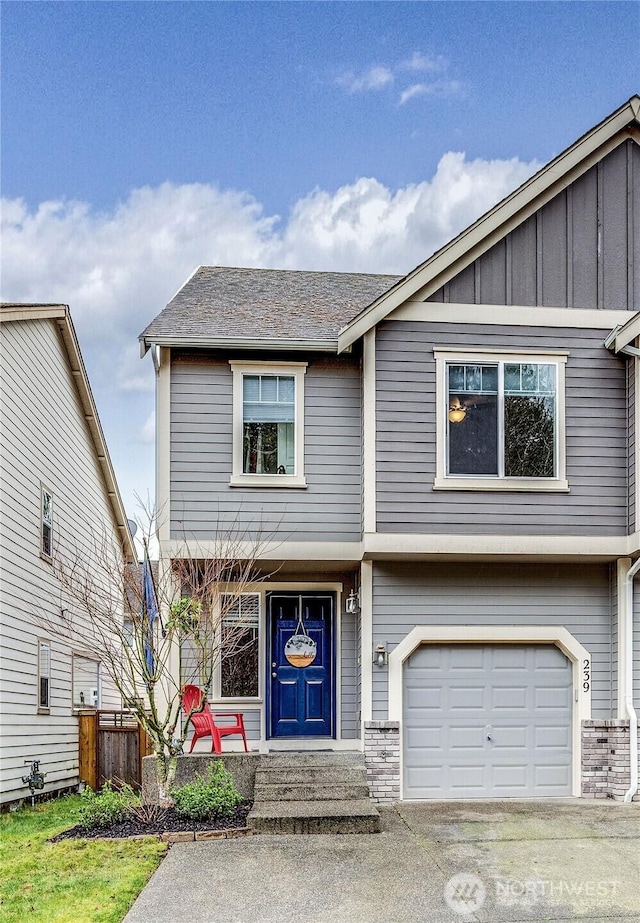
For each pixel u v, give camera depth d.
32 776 13.07
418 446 11.83
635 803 11.36
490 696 12.11
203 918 6.78
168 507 12.02
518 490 11.87
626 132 12.55
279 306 13.84
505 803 11.38
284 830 9.39
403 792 11.75
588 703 12.09
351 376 12.56
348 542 12.19
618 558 12.02
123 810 9.95
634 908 6.98
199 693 11.41
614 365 12.21
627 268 12.39
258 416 12.38
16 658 12.93
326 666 13.02
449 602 12.06
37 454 14.40
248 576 12.61
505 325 12.09
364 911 6.92
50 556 14.95
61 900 7.16
